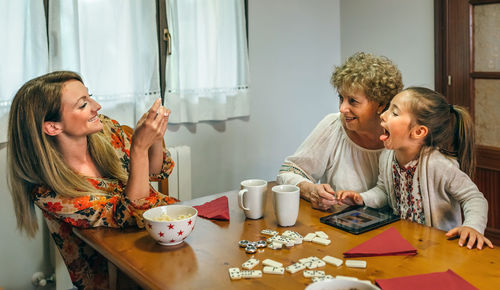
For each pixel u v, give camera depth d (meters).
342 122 1.74
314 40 3.38
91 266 1.63
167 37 2.56
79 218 1.43
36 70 2.15
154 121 1.42
